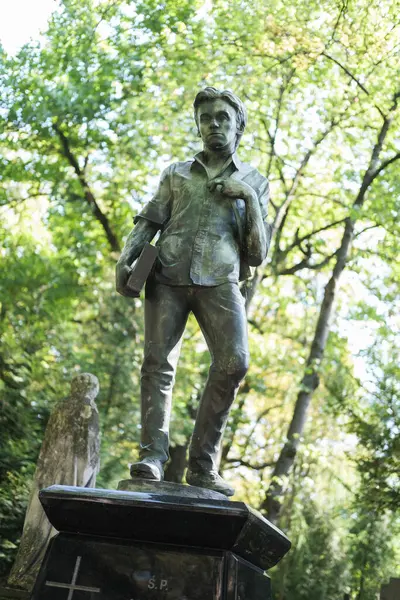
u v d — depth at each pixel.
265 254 5.74
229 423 22.00
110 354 18.94
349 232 22.17
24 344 18.34
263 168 22.50
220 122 5.89
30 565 10.58
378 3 20.95
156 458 5.52
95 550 4.75
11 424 16.14
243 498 23.50
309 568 17.48
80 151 22.20
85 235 22.89
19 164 22.48
